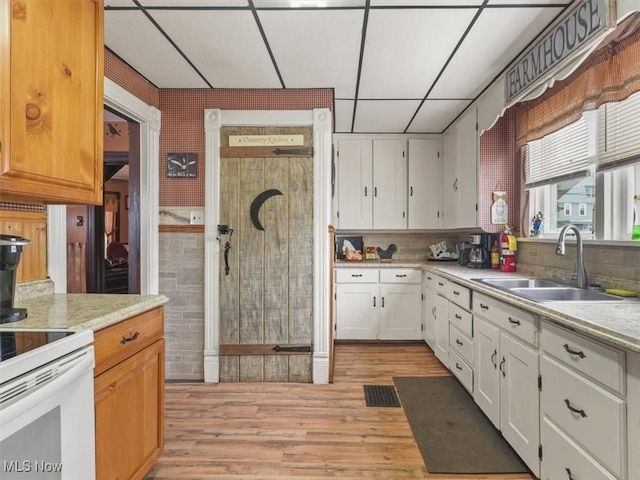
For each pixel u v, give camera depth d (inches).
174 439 80.5
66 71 53.6
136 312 60.2
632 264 69.4
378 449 76.9
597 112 80.3
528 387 65.9
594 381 48.9
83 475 45.4
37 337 43.7
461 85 104.3
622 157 73.1
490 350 82.7
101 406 51.4
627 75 67.1
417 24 73.6
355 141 156.9
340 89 108.3
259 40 80.8
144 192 106.0
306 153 109.2
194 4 68.1
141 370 62.3
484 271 116.8
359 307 149.1
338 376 116.3
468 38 78.9
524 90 83.4
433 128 148.4
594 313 53.9
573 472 53.1
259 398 100.3
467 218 127.6
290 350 110.1
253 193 110.1
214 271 110.2
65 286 76.2
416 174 156.8
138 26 75.4
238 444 78.7
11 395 34.5
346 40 80.2
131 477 59.0
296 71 96.3
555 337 57.6
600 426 47.5
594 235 81.4
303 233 110.0
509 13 69.7
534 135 101.5
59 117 52.5
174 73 98.7
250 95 110.3
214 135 109.7
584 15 62.5
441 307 122.8
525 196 112.0
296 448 77.2
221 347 110.3
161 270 111.7
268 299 110.3
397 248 166.6
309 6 68.4
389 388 107.1
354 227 157.6
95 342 50.4
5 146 44.3
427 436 81.7
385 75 98.1
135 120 103.0
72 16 54.7
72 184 55.4
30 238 69.6
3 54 43.9
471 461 72.6
